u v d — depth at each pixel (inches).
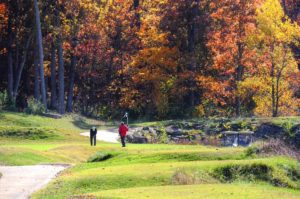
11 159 1400.1
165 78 2906.0
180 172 1048.2
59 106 2815.0
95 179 1030.4
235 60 2645.2
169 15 2930.6
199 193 865.5
